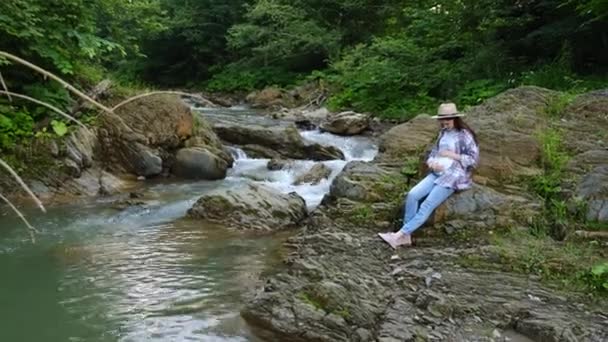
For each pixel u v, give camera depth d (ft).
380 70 55.93
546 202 20.76
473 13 50.29
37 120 30.99
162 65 97.19
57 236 22.15
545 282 15.90
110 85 36.01
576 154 24.48
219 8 91.09
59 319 15.05
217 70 92.79
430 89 53.67
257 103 70.54
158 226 23.73
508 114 28.55
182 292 16.78
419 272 16.67
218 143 37.96
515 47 51.19
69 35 31.58
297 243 20.70
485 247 17.93
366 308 14.35
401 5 70.44
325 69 75.92
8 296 16.46
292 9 78.38
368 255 18.25
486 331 13.43
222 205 24.71
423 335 13.17
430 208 19.12
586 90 40.14
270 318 14.25
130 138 32.60
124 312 15.43
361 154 40.65
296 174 34.71
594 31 45.29
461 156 19.49
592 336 13.00
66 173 29.09
